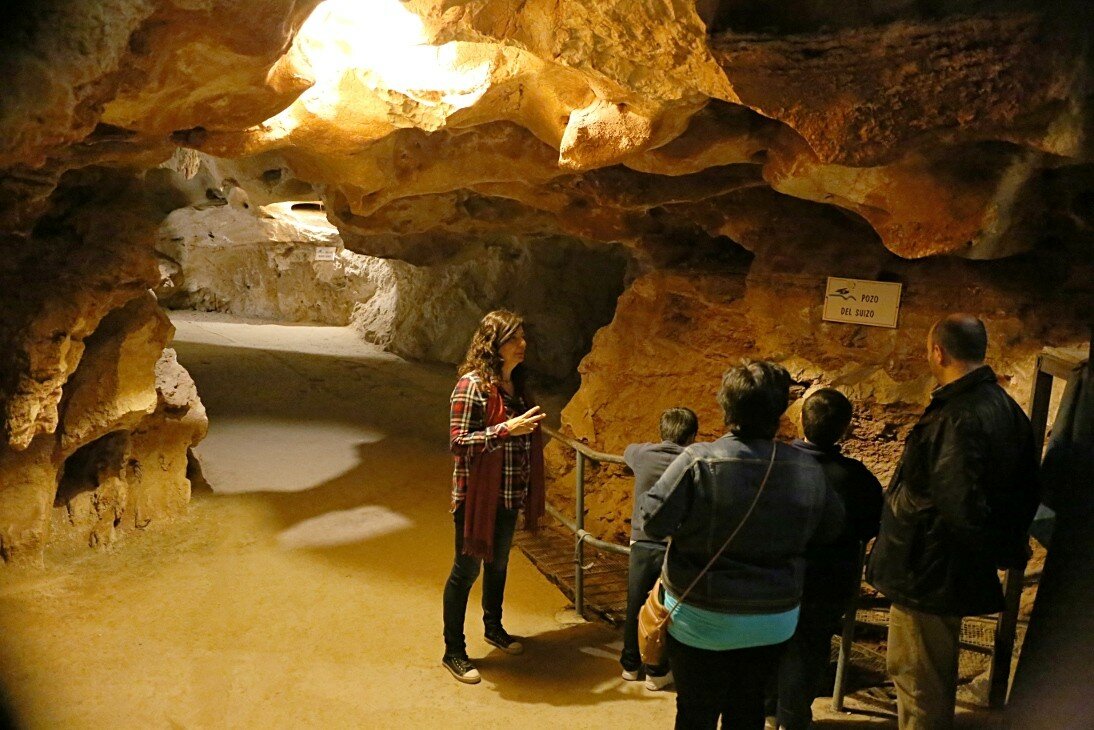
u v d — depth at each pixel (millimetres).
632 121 3455
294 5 2570
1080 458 2705
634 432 5684
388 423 8203
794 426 4738
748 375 2393
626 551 4008
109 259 4223
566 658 4004
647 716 3521
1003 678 3299
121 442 5035
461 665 3770
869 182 3416
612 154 3596
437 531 5574
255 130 3736
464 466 3580
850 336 4512
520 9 2922
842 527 2572
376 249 9031
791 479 2352
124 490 5066
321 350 11586
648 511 2330
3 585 4309
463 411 3562
